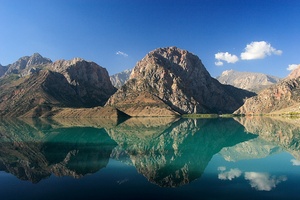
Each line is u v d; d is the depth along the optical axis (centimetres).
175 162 5731
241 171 4878
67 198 3456
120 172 4794
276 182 4144
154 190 3769
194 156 6469
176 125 18475
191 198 3450
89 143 8956
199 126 17162
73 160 5928
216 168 5144
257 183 4100
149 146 8225
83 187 3906
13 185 4016
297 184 4022
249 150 7356
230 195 3541
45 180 4291
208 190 3756
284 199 3388
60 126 18088
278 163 5559
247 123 19588
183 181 4219
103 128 16088
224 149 7575
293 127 14925
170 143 8931
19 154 6706
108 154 6756
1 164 5475
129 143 8962
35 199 3425
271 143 8656
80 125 19200
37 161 5806
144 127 16850
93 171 4916
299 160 5900
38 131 13875
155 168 5150
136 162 5719
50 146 8188
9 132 13238
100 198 3459
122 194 3597
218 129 14525
